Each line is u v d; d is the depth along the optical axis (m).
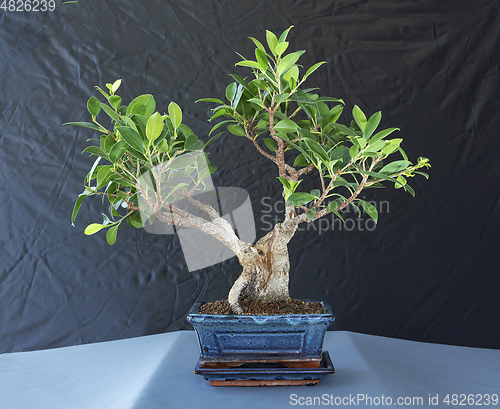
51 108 1.45
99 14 1.46
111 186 0.92
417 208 1.43
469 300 1.42
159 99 1.46
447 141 1.44
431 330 1.42
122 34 1.46
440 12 1.46
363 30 1.46
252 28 1.46
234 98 0.95
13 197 1.43
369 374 0.96
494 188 1.43
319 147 0.78
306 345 0.85
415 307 1.43
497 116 1.44
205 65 1.46
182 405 0.79
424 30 1.46
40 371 1.11
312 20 1.46
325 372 0.84
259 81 0.83
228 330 0.83
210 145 1.45
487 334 1.42
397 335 1.43
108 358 1.19
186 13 1.47
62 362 1.18
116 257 1.44
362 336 1.35
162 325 1.43
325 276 1.44
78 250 1.43
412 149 1.44
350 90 1.45
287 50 1.46
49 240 1.43
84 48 1.46
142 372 1.01
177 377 0.94
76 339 1.42
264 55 0.81
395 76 1.45
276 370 0.84
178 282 1.44
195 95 1.46
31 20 1.45
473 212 1.43
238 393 0.85
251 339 0.84
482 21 1.45
